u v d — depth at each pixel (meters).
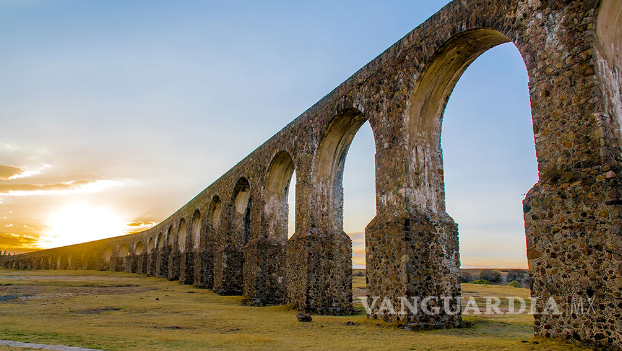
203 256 28.97
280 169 20.64
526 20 9.03
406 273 10.84
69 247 79.75
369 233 12.59
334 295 15.36
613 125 7.68
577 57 8.01
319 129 16.50
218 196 28.08
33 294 21.92
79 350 7.30
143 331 10.33
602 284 7.07
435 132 12.44
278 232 20.31
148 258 50.53
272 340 9.09
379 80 13.37
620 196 7.02
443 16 11.24
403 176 11.62
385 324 11.23
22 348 7.38
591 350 6.95
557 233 7.86
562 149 8.04
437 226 11.59
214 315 14.12
